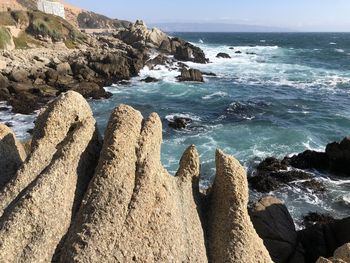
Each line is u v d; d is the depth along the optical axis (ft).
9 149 36.96
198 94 169.07
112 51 258.37
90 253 26.66
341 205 72.49
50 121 33.78
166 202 31.12
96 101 152.25
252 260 30.81
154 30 338.54
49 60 203.21
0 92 143.02
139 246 28.35
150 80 195.11
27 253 26.99
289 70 241.35
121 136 31.89
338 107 146.20
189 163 36.63
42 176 29.99
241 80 205.36
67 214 29.25
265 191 77.15
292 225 44.93
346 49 407.03
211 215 34.50
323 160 86.63
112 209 28.84
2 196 30.45
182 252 30.07
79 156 32.07
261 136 108.37
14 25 263.49
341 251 36.42
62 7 383.45
